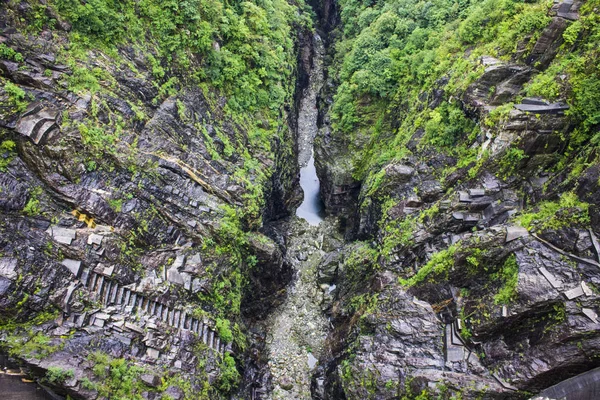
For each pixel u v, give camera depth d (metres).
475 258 24.06
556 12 25.31
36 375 17.92
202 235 27.47
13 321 18.14
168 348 22.72
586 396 19.41
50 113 21.55
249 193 31.81
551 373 20.12
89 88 23.64
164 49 29.14
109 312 21.12
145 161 25.45
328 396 28.94
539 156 24.45
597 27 23.28
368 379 25.42
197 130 30.02
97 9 24.77
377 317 27.59
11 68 21.02
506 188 25.69
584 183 21.28
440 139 30.92
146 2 28.38
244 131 34.78
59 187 21.36
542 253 21.69
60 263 20.17
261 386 30.30
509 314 21.62
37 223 20.31
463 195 26.58
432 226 28.30
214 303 27.20
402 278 28.95
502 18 29.42
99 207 22.52
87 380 18.61
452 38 33.34
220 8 32.81
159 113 27.52
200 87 31.70
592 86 22.20
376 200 34.88
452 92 29.95
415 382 23.69
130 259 23.30
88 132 22.62
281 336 34.22
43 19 22.62
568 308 19.84
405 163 32.97
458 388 22.39
